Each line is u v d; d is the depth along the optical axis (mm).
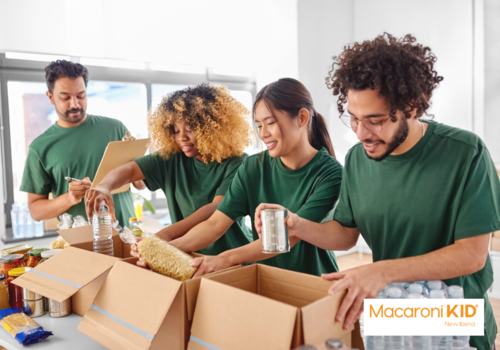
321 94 4477
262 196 1616
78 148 2525
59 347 1107
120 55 3352
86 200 1683
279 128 1428
